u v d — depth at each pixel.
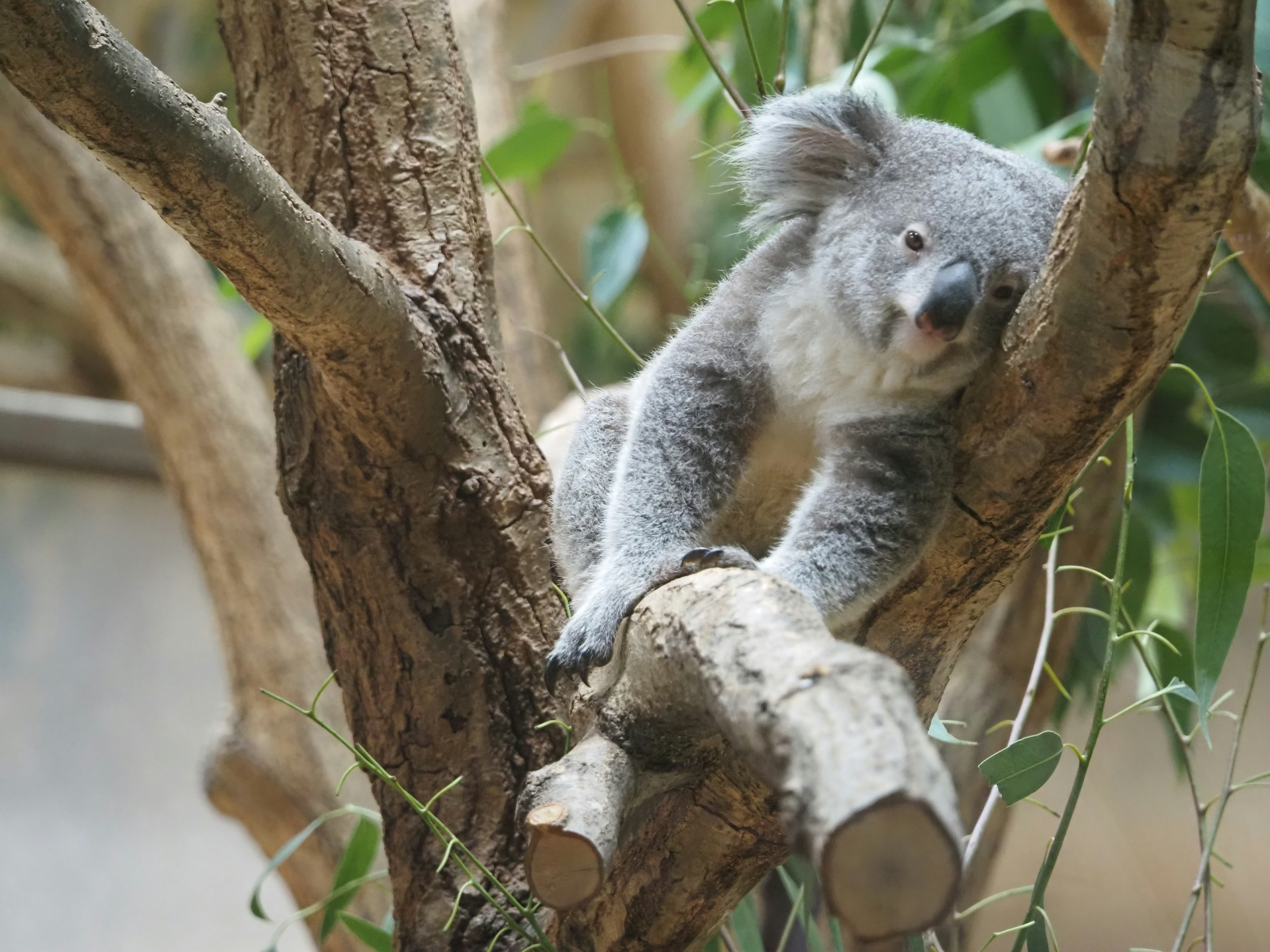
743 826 4.45
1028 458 4.29
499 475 5.69
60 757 14.56
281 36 5.80
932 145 5.93
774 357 5.76
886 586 4.98
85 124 3.84
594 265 9.48
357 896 8.38
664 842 4.62
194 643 15.53
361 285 4.75
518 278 10.43
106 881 14.04
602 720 4.29
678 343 6.06
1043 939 5.08
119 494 15.91
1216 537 5.06
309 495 5.64
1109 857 15.59
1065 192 5.75
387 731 5.78
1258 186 7.30
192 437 9.24
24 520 15.43
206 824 14.64
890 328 5.41
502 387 5.84
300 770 8.59
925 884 2.40
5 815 14.07
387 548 5.60
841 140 6.08
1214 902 15.07
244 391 9.49
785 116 6.16
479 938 5.46
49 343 20.28
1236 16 3.13
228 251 4.34
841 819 2.39
